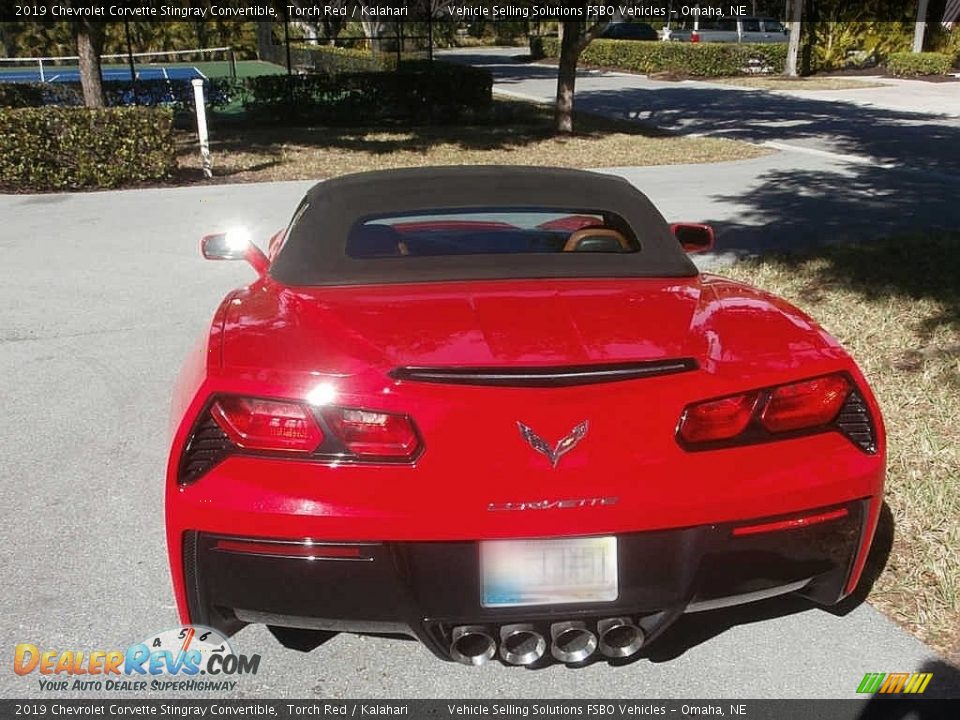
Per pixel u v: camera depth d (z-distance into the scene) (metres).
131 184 13.19
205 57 46.53
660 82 34.88
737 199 11.80
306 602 2.30
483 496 2.21
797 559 2.42
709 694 2.61
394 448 2.23
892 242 8.79
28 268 8.32
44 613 3.04
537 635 2.35
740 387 2.32
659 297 2.82
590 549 2.29
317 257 3.05
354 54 32.69
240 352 2.46
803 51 36.56
